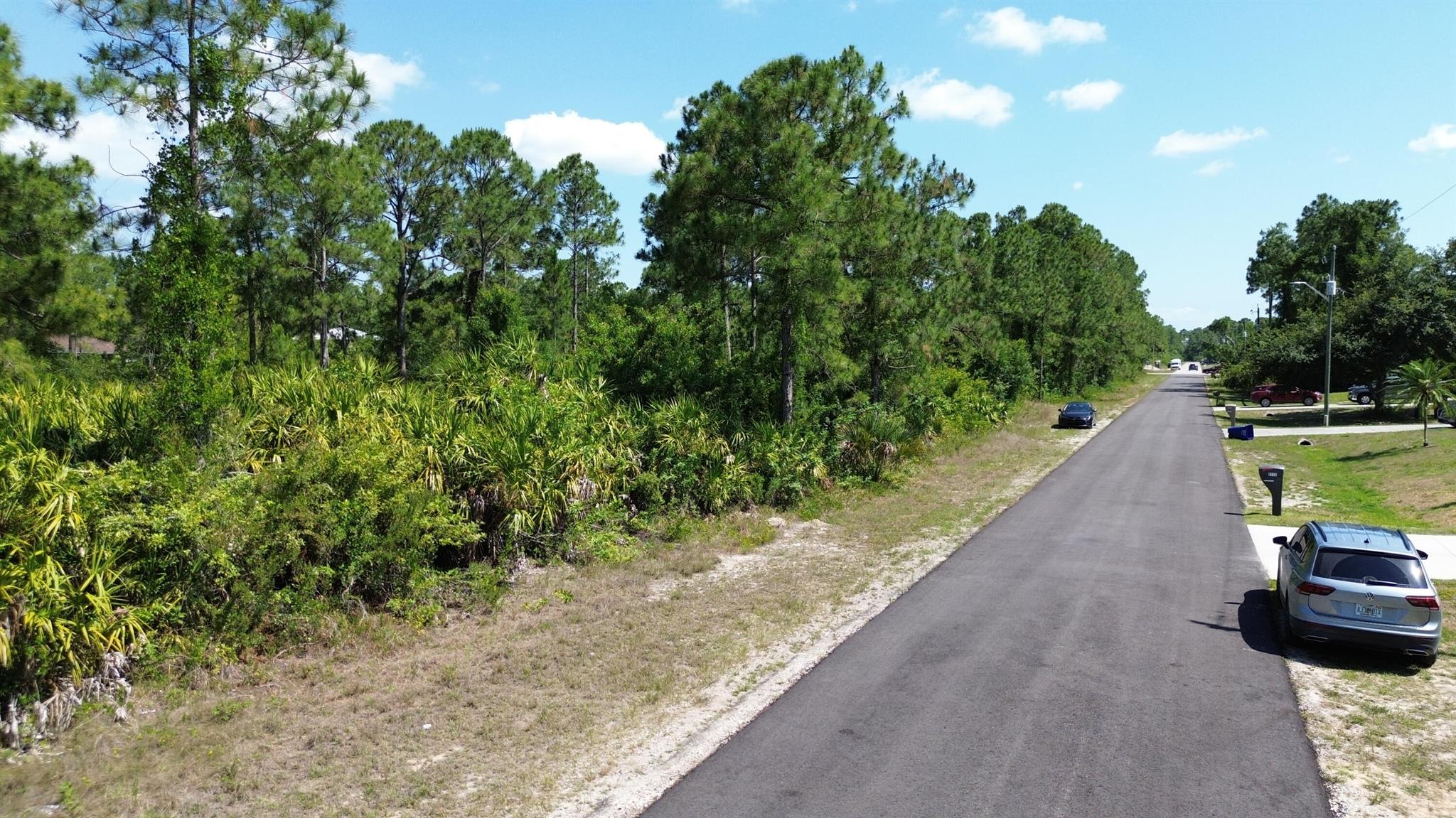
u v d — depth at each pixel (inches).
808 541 619.8
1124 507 745.6
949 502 775.1
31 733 274.5
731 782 258.7
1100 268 2760.8
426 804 245.6
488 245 1657.2
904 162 896.9
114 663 308.2
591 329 1330.0
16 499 305.0
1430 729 297.1
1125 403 2278.5
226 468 421.4
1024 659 366.9
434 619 409.4
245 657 346.3
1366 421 1509.6
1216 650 379.9
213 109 463.5
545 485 526.3
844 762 271.3
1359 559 370.6
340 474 412.2
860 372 1035.9
